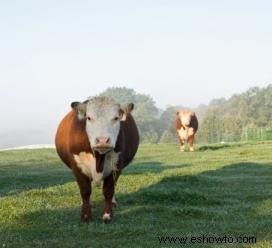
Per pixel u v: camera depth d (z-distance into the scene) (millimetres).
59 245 9383
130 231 10164
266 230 10297
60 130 11984
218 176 19500
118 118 10484
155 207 12305
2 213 12047
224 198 14125
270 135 63125
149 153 34438
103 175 10812
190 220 11211
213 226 10641
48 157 32625
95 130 10250
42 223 11242
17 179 19609
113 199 12828
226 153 31719
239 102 179875
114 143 10312
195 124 35562
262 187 16219
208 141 131250
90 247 9219
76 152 10805
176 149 37844
